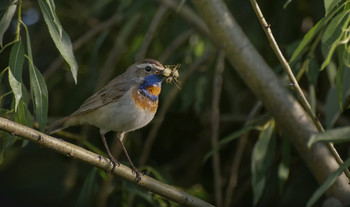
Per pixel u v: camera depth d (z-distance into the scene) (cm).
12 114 731
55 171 1242
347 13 609
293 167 1144
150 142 1109
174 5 1189
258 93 902
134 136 1263
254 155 910
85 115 945
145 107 923
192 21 1180
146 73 929
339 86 637
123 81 926
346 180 817
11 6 686
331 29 598
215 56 1221
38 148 1255
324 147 850
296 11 1194
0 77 656
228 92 1282
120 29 1284
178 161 1265
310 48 925
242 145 1063
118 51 1178
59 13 1295
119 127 930
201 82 1188
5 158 1223
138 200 1166
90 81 1195
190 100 1183
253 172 901
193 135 1303
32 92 693
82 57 1321
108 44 1342
